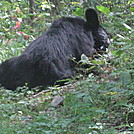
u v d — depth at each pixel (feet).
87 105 28.17
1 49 51.60
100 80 34.30
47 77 37.68
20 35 54.70
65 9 64.13
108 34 45.50
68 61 39.22
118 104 26.09
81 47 40.70
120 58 35.22
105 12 41.55
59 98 31.99
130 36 34.42
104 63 38.19
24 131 24.18
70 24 41.42
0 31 57.88
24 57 39.06
